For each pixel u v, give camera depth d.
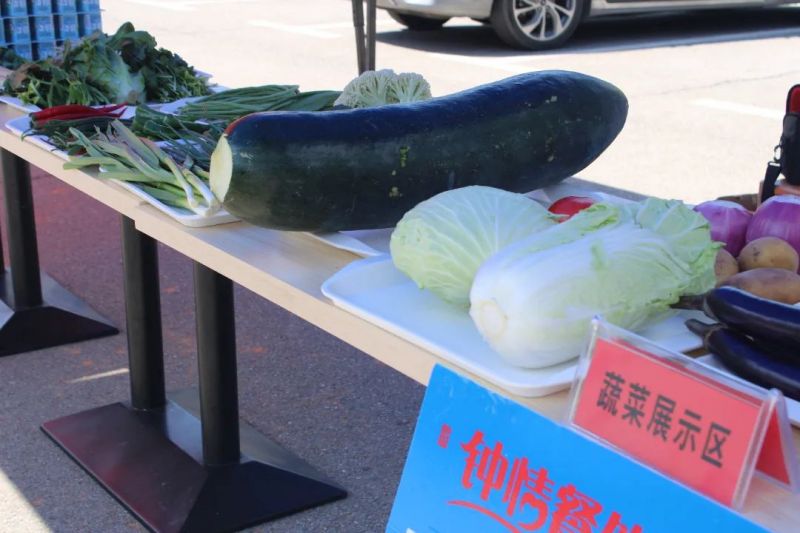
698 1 8.75
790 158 1.65
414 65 7.83
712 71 7.65
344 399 3.09
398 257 1.27
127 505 2.43
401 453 2.78
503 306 1.08
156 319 2.72
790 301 1.22
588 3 8.51
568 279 1.08
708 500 0.87
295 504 2.45
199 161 1.93
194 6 11.38
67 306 3.51
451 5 8.23
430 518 1.13
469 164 1.59
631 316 1.11
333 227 1.55
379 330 1.24
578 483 0.97
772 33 9.36
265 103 2.39
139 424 2.70
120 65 2.77
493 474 1.06
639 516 0.92
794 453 0.90
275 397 3.10
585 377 1.00
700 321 1.19
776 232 1.36
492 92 1.67
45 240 4.50
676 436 0.92
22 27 3.81
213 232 1.64
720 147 5.70
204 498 2.37
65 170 2.05
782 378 1.02
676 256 1.16
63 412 2.96
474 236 1.22
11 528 2.42
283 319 3.70
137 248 2.64
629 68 7.74
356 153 1.49
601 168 5.32
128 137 1.94
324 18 10.45
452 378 1.12
